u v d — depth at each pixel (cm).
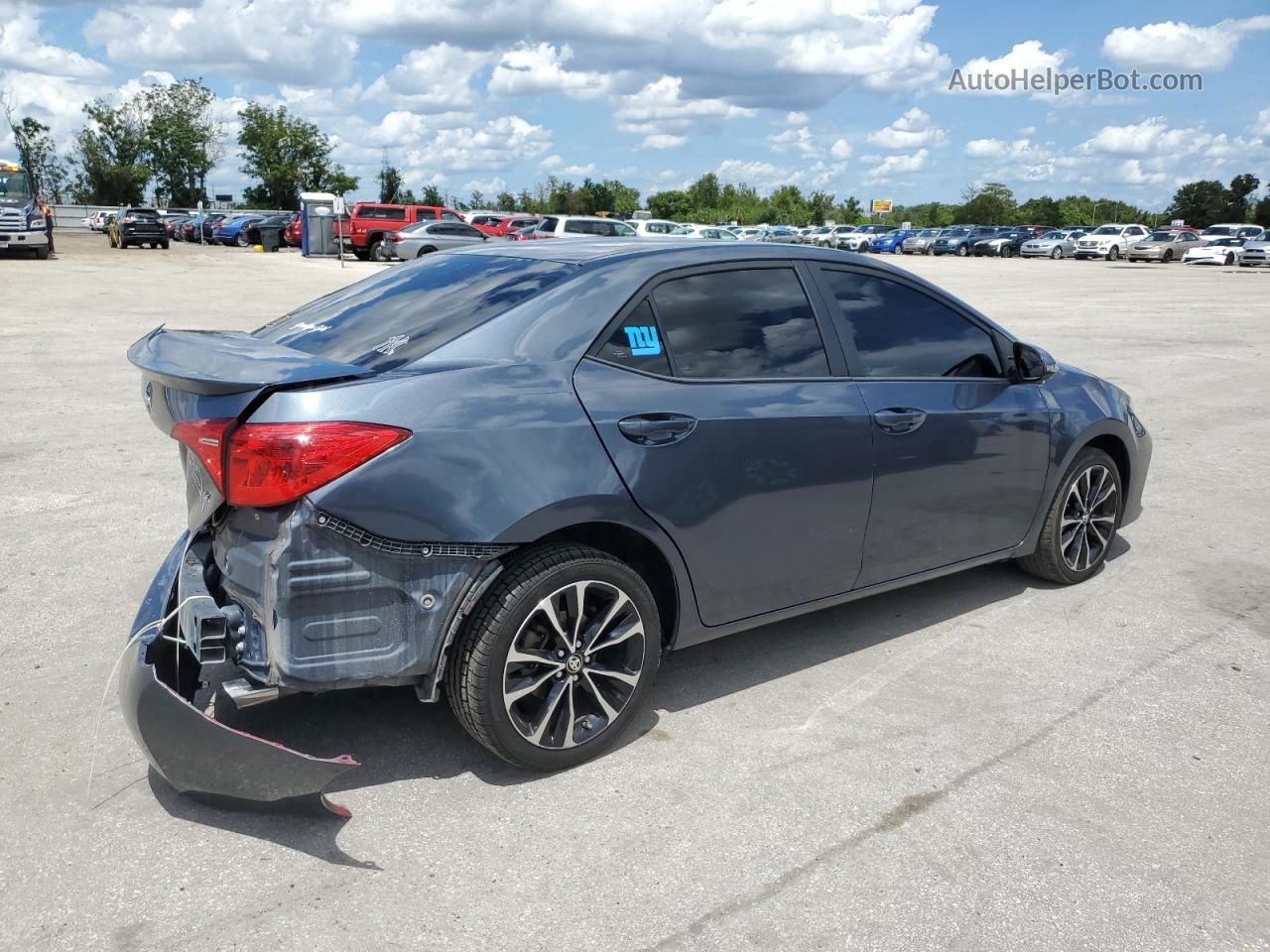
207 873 263
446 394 286
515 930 245
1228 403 1007
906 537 399
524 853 275
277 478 262
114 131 8631
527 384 300
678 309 340
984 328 434
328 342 329
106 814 288
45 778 304
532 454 292
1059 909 257
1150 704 370
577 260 342
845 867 272
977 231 5322
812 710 361
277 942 239
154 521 555
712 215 8975
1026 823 294
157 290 2188
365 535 271
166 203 8919
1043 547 475
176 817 287
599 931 245
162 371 279
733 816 294
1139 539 570
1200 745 342
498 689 295
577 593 305
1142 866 275
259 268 3144
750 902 257
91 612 430
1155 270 3928
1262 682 391
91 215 7438
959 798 306
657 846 279
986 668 398
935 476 401
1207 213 10200
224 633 272
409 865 269
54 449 714
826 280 385
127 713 269
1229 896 263
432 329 318
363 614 276
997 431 424
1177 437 845
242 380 266
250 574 275
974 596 477
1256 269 4175
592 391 311
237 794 271
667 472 319
